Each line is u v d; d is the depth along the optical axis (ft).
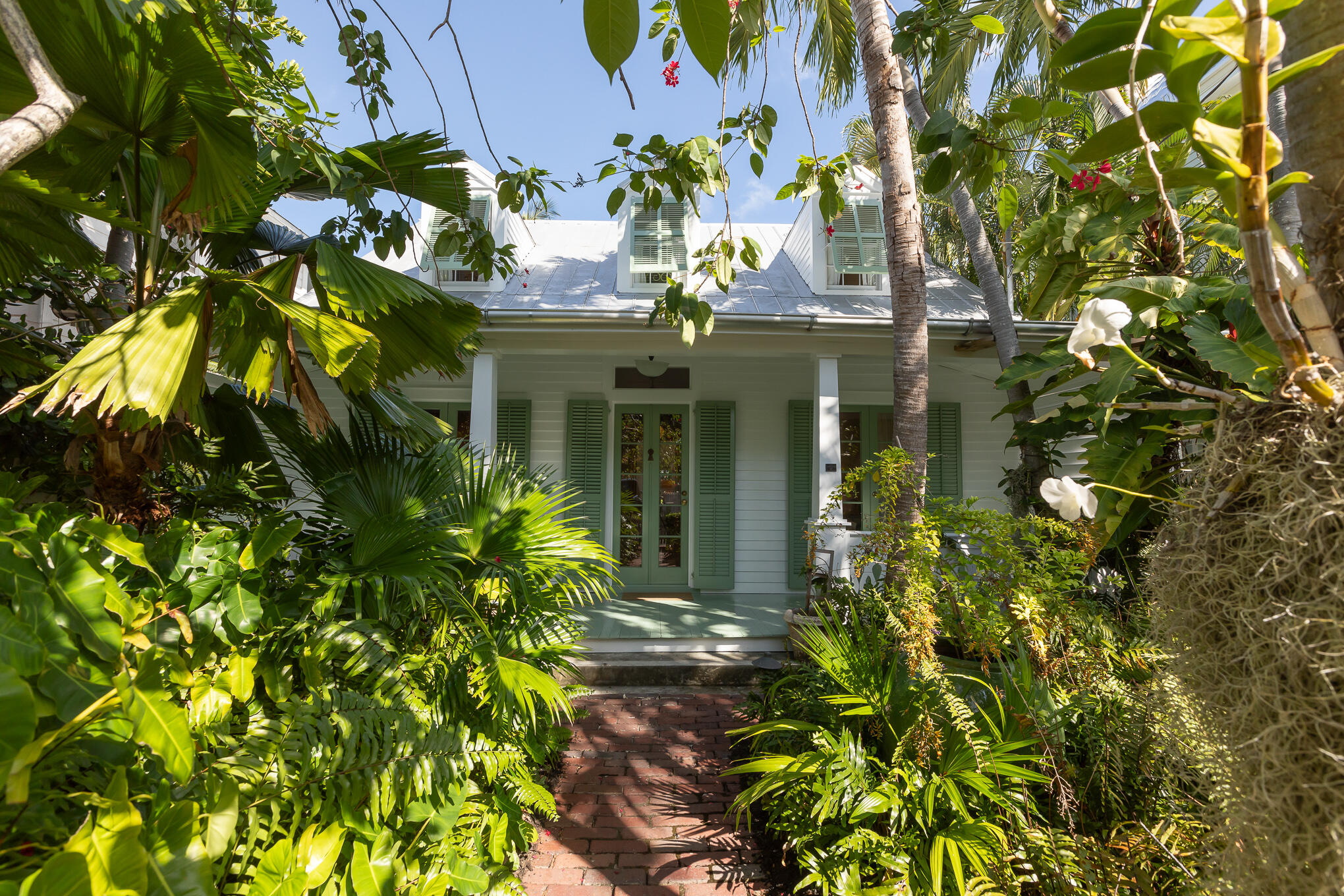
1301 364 2.46
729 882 9.21
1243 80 2.01
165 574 5.80
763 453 24.82
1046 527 9.77
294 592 7.76
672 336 18.94
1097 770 7.70
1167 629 3.26
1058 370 13.24
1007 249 22.38
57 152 7.43
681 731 14.08
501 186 8.47
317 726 6.11
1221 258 13.57
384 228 8.93
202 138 7.30
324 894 5.50
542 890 9.05
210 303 6.97
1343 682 2.46
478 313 9.14
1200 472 3.17
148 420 6.79
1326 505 2.44
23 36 2.87
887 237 13.44
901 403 13.06
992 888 7.00
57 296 10.35
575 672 11.25
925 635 9.12
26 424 10.09
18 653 3.53
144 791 4.71
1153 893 6.46
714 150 8.21
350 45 7.83
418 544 8.70
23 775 3.12
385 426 10.09
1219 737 3.09
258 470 9.96
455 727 7.72
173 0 5.24
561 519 11.62
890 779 8.51
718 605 21.94
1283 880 2.67
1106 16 2.65
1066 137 14.03
